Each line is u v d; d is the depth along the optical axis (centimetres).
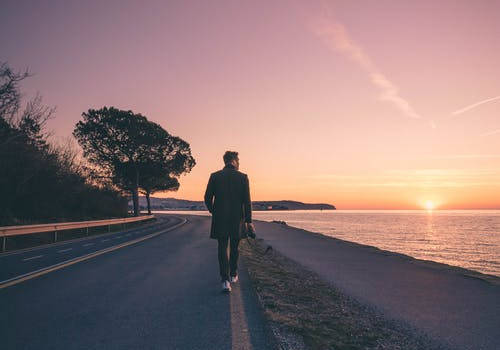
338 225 7869
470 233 6600
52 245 1391
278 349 325
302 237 1903
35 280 650
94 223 2033
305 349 330
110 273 725
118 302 488
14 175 1742
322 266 916
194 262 883
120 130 4075
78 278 670
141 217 3359
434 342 365
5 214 1702
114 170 4206
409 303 524
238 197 536
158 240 1545
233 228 531
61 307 463
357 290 616
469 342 366
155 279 659
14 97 1733
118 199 3434
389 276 762
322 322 420
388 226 8844
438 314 466
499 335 386
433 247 3447
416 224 11056
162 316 422
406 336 382
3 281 638
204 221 3778
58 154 2150
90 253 1081
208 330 374
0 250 1247
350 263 975
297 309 471
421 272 816
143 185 4875
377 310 484
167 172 4438
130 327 383
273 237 1902
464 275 773
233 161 557
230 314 432
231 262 574
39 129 1856
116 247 1254
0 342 340
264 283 636
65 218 2230
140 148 4184
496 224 12019
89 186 2795
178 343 337
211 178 540
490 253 2973
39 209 2006
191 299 505
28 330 374
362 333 387
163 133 4325
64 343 337
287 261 1012
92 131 4069
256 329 379
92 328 380
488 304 517
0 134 1672
